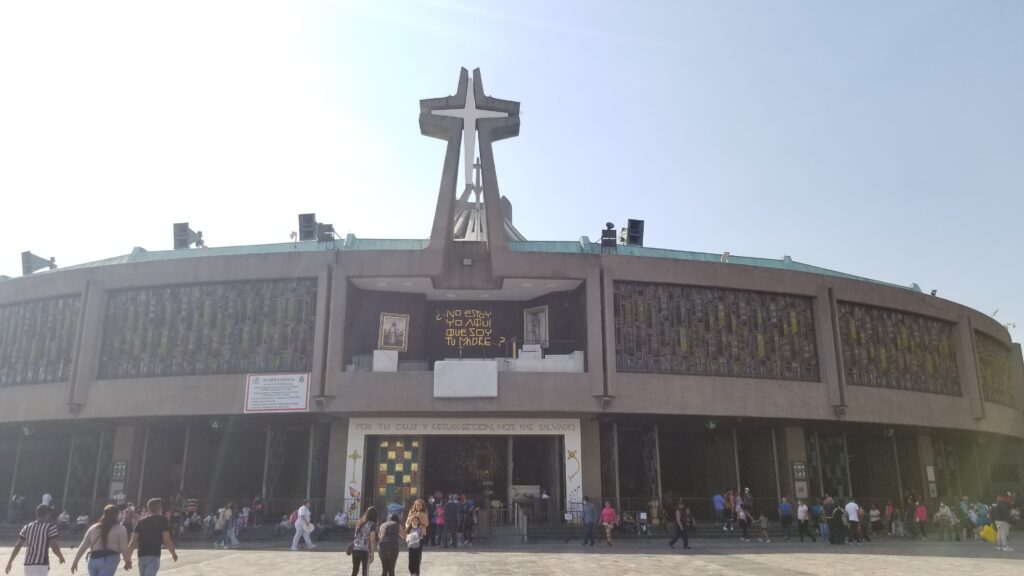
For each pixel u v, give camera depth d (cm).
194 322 2947
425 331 3262
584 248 3262
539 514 2811
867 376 3222
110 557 994
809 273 3183
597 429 2956
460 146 3042
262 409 2783
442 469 3231
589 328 2862
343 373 2789
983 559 1956
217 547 2380
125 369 2942
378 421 2875
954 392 3528
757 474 3362
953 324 3634
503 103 3103
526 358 2917
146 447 3147
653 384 2856
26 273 3725
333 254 2914
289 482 3266
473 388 2769
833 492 3516
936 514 3083
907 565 1802
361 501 2792
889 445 3641
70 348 3028
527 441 3259
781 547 2358
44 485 3534
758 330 3075
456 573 1644
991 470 4350
